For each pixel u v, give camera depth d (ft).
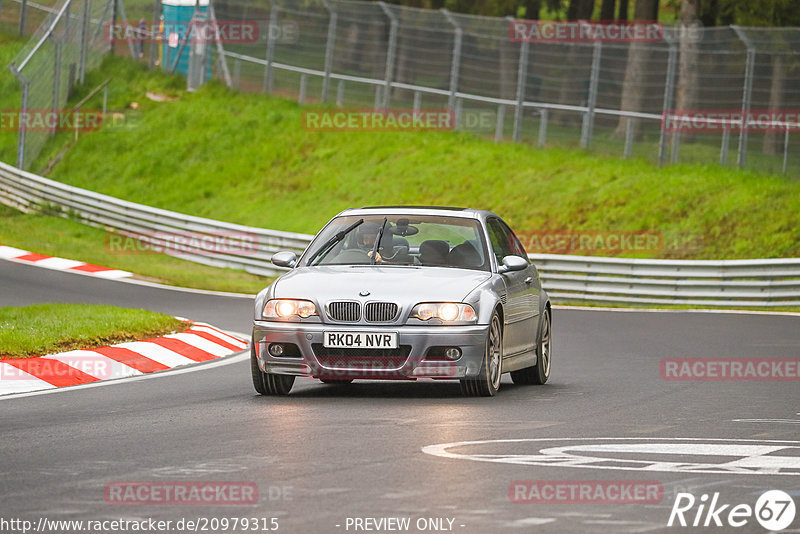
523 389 131.95
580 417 107.65
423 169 432.25
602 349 183.42
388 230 133.18
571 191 395.96
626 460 84.33
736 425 103.55
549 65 438.81
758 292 284.82
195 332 176.24
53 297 243.19
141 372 147.23
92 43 528.22
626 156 413.39
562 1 611.06
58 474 79.05
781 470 80.69
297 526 64.39
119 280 289.53
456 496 71.82
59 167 465.47
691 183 385.29
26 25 583.99
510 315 128.47
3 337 144.05
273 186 443.73
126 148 474.90
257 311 123.34
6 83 536.01
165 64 535.60
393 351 118.83
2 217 399.65
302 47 502.38
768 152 406.62
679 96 435.12
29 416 107.65
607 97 548.72
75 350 148.77
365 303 119.24
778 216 359.66
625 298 295.28
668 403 119.44
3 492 73.31
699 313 261.24
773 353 177.68
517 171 417.69
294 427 100.22
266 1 510.58
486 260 129.49
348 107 487.20
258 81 511.40
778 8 506.48
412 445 90.63
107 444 91.50
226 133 479.00
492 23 466.70
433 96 488.85
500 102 443.32
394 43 467.52
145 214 371.97
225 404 116.26
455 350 118.83
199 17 524.52
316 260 131.75
